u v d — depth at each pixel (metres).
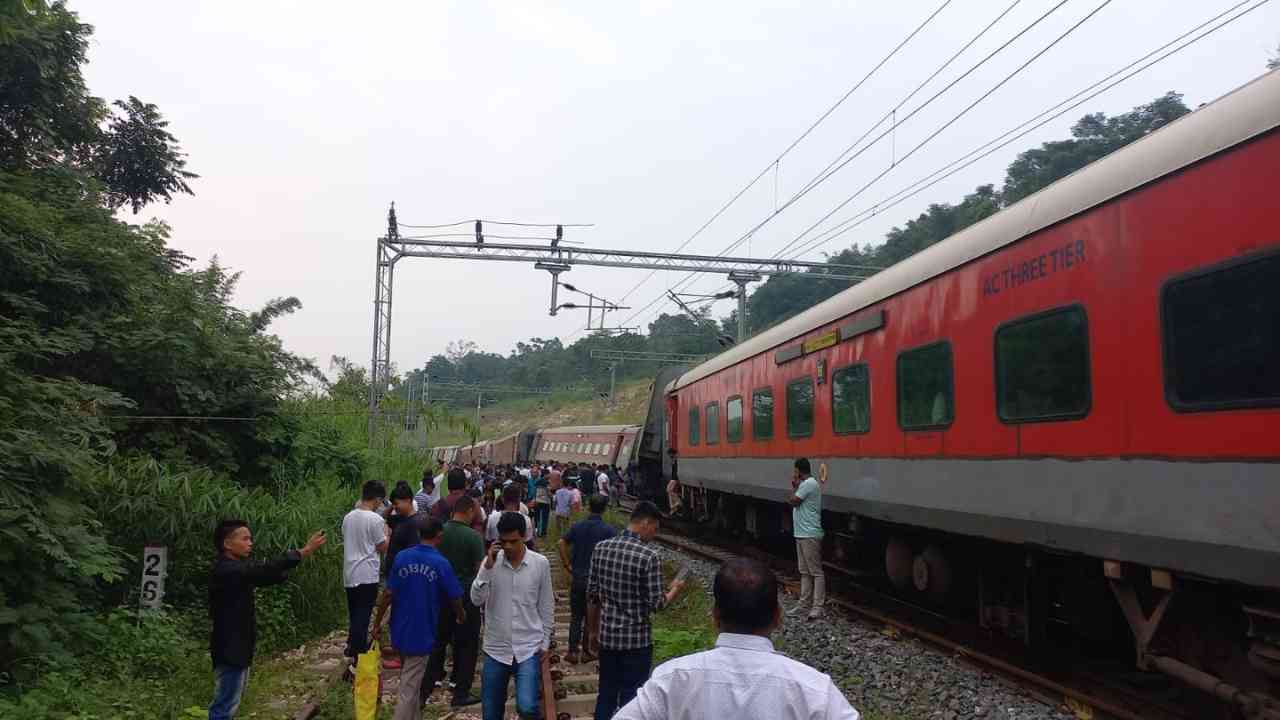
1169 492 5.22
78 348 9.77
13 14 7.24
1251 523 4.63
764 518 14.60
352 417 18.78
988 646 8.20
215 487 9.58
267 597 9.17
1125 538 5.57
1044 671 7.22
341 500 12.28
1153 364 5.39
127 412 10.73
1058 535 6.28
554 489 18.30
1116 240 5.77
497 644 5.29
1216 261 4.95
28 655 6.26
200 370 11.74
